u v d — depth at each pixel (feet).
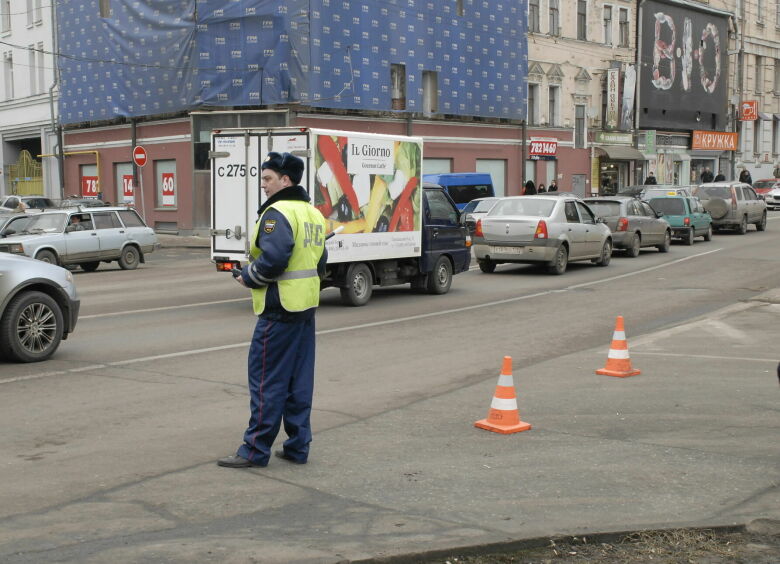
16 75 144.56
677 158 178.81
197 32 106.93
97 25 120.47
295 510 16.48
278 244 18.06
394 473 18.85
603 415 24.18
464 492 17.62
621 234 78.23
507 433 22.17
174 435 21.90
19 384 27.96
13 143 150.10
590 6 153.58
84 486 17.83
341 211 45.83
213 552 14.35
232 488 17.74
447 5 124.47
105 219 73.26
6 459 19.79
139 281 63.10
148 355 33.09
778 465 19.54
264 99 104.63
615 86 156.15
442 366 31.48
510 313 45.85
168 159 115.65
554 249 64.03
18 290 31.19
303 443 19.40
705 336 38.06
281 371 18.92
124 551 14.38
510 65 136.05
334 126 111.65
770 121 213.05
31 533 15.20
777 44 213.66
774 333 38.70
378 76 114.32
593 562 14.66
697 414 24.25
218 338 37.09
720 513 16.56
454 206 55.52
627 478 18.60
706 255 81.56
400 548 14.55
